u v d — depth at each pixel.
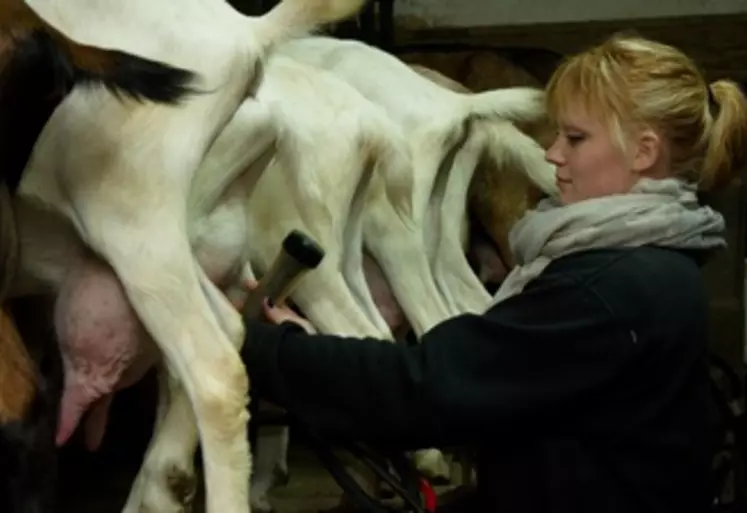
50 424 1.43
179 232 1.41
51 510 1.42
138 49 1.44
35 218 1.48
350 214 2.09
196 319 1.40
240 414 1.40
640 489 1.10
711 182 1.19
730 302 3.19
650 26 3.21
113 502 2.46
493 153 2.48
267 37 1.48
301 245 1.27
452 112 2.32
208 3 1.51
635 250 1.11
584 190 1.17
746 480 2.28
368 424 1.12
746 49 3.17
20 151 1.42
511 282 1.19
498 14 3.28
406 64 2.68
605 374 1.06
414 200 2.23
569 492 1.10
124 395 2.72
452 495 2.26
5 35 1.31
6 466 1.34
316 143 1.95
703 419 1.14
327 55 2.34
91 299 1.47
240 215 1.67
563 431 1.10
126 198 1.40
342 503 2.40
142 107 1.41
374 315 2.10
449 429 1.09
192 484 1.66
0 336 1.35
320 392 1.13
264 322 1.25
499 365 1.08
